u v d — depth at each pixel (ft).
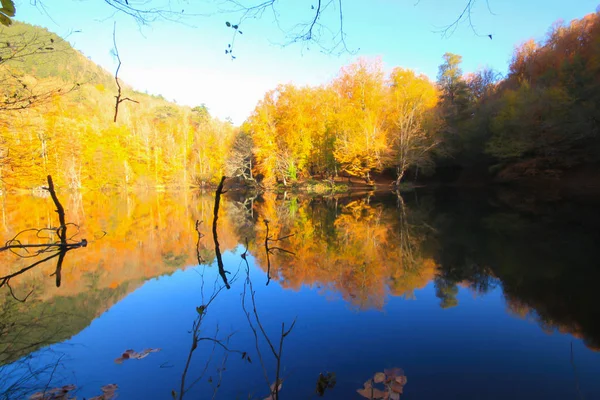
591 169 69.72
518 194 69.82
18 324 16.30
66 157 93.76
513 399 10.30
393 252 28.50
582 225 35.32
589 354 12.68
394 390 10.67
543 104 70.95
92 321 16.56
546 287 19.15
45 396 10.69
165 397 10.58
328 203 71.10
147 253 31.76
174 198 103.76
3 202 67.72
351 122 99.96
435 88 126.11
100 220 54.80
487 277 21.22
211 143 162.09
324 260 26.68
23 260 30.30
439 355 12.80
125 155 135.74
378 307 17.38
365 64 105.40
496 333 14.42
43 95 12.20
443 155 97.14
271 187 115.85
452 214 48.39
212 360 12.70
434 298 18.34
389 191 94.84
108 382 11.43
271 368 12.08
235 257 28.94
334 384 11.02
